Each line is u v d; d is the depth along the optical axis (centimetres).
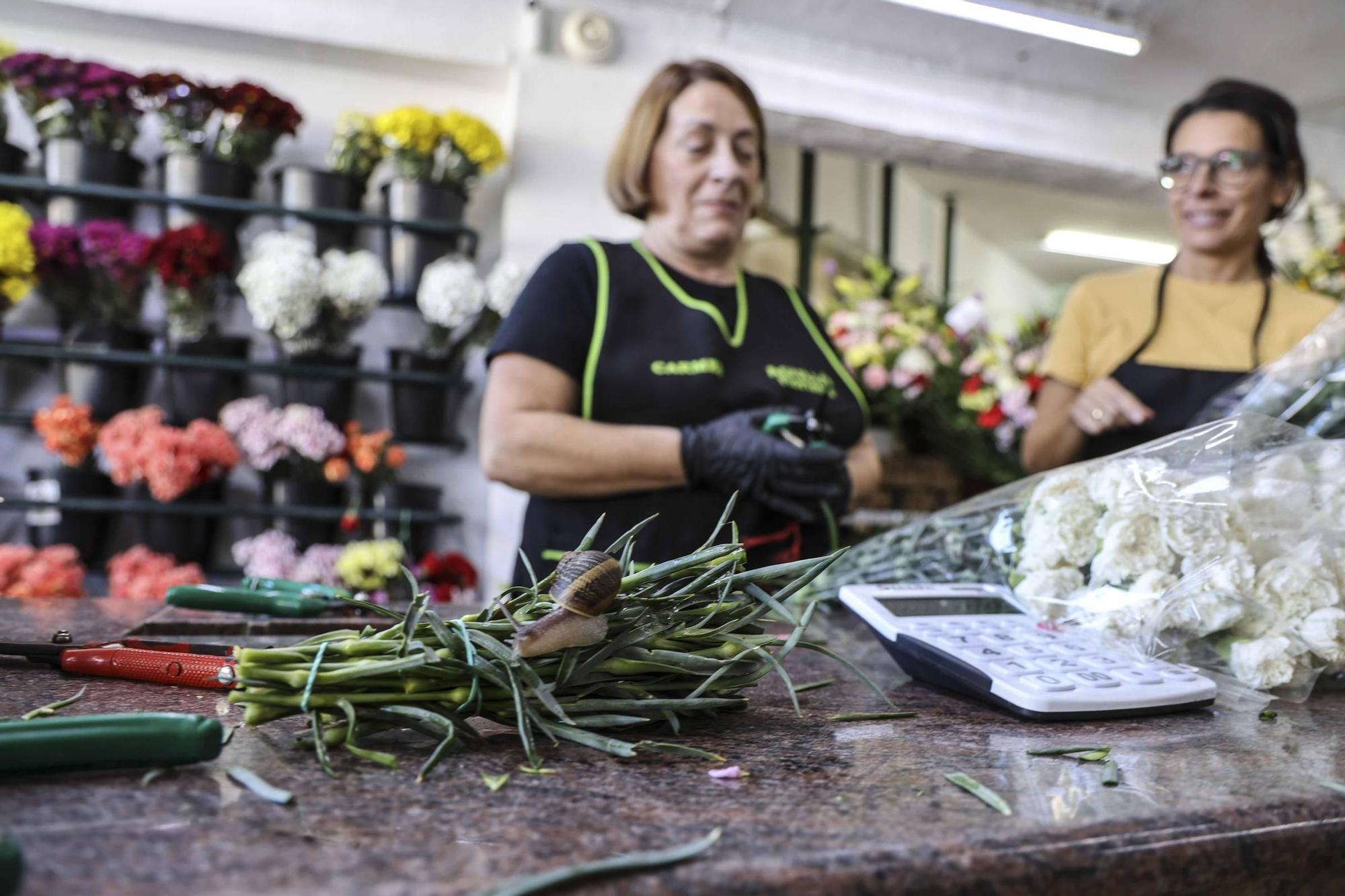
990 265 583
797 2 298
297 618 91
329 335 256
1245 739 53
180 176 248
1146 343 164
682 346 133
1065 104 360
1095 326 170
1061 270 638
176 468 230
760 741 51
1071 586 70
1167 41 327
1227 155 153
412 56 284
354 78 290
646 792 40
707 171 136
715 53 310
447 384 268
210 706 53
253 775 39
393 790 39
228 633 86
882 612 71
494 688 47
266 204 257
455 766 43
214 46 277
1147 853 35
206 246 232
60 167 240
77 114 240
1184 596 65
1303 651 64
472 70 293
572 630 45
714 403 133
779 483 122
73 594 213
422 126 256
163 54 274
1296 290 166
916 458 291
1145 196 401
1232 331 161
